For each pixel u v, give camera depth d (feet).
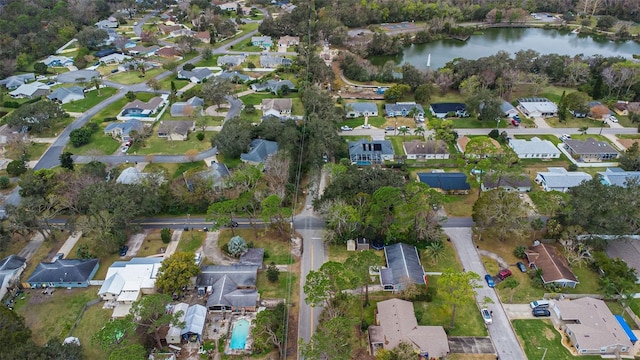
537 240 306.35
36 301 267.59
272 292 270.67
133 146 436.76
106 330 208.33
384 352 213.87
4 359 199.72
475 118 492.54
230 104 528.63
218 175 357.61
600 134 452.35
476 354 229.45
